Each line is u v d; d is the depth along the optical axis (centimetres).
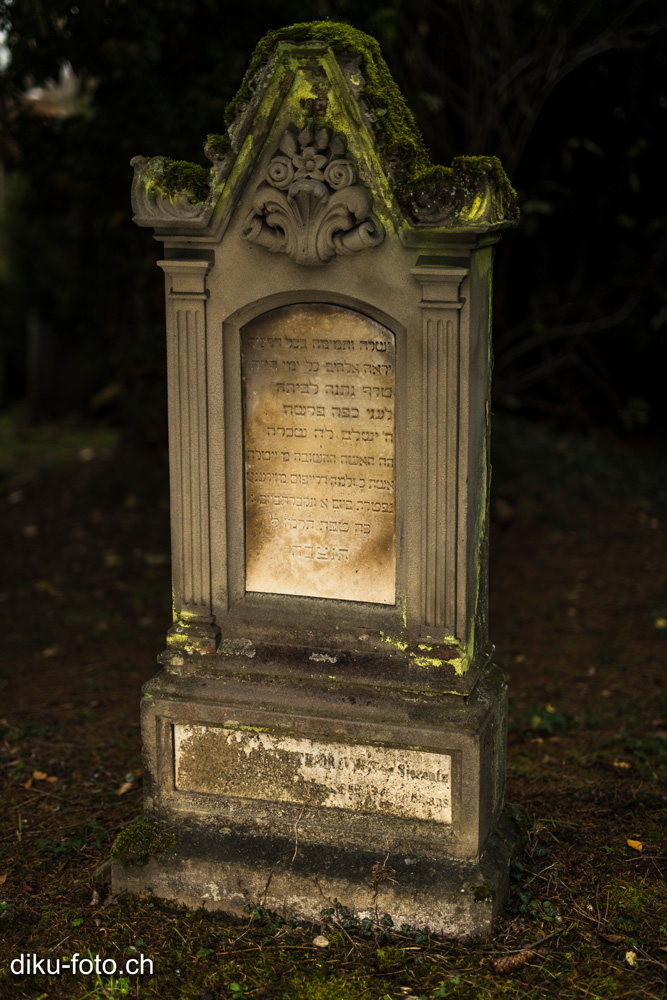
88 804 483
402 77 848
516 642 696
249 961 366
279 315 381
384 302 364
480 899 370
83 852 438
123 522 935
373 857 386
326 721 386
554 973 357
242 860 390
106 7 630
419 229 351
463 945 371
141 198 378
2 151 812
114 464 1037
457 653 377
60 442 1312
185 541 404
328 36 351
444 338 358
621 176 1091
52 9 613
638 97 1065
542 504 946
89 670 657
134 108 711
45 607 770
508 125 966
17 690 629
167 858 396
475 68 888
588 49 888
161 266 381
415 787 384
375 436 378
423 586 378
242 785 404
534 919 384
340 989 352
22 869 426
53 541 910
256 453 394
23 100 797
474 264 358
